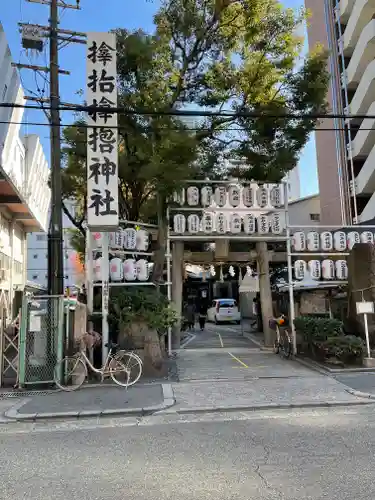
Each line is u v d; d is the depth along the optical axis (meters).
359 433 6.22
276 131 13.70
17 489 4.52
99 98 10.98
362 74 25.19
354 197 25.06
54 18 10.88
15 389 9.64
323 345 11.56
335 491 4.23
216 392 9.12
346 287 14.14
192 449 5.72
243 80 13.69
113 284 11.72
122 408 8.00
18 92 14.89
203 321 24.31
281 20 13.01
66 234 24.23
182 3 12.56
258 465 5.01
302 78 13.29
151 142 11.61
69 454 5.68
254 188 13.98
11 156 15.46
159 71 12.88
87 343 10.07
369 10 24.12
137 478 4.71
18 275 20.94
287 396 8.66
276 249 18.09
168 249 13.56
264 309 15.39
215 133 14.55
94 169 10.81
